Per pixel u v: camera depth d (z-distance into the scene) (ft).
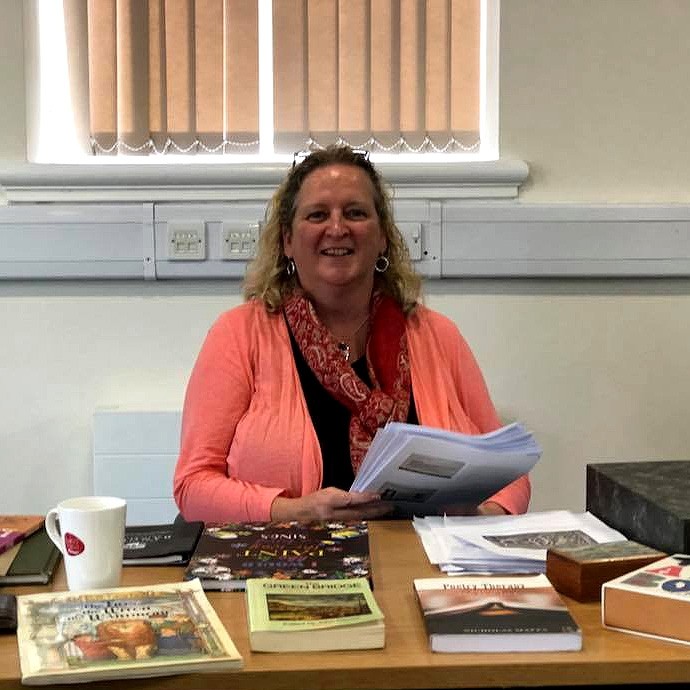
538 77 7.79
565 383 8.00
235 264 7.72
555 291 7.95
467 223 7.73
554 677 3.21
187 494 5.78
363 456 5.91
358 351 6.44
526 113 7.82
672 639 3.38
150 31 7.82
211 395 6.09
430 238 7.73
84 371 7.90
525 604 3.56
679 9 7.80
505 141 7.83
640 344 8.00
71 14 7.80
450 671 3.19
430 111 7.93
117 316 7.87
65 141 7.96
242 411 6.09
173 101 7.87
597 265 7.79
